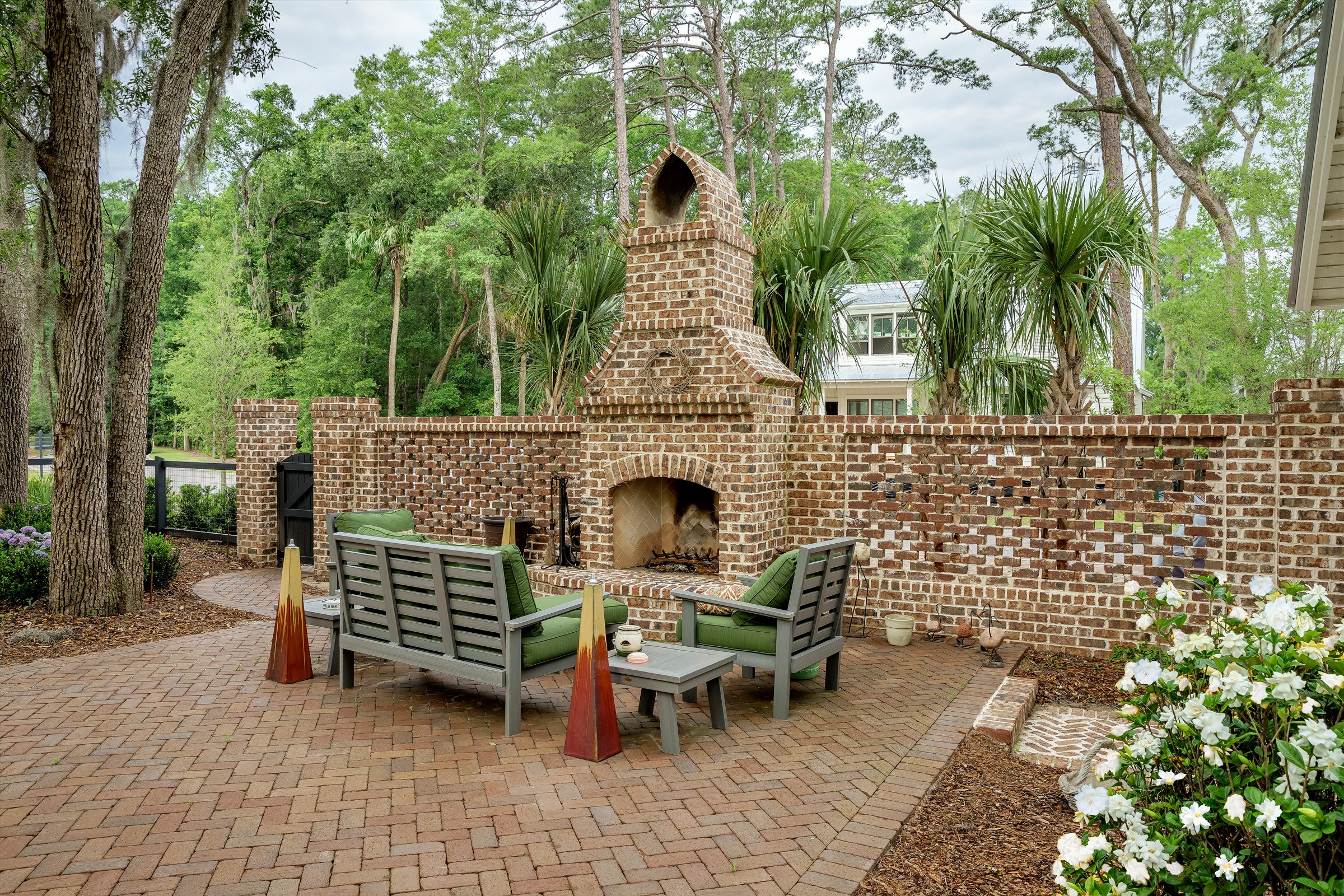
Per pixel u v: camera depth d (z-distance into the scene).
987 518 6.78
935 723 4.83
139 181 8.11
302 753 4.31
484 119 29.98
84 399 7.47
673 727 4.34
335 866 3.14
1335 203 5.44
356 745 4.43
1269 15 16.94
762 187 32.66
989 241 7.39
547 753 4.36
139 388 8.02
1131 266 7.01
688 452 6.90
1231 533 6.00
